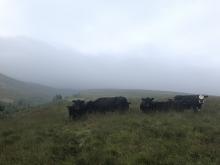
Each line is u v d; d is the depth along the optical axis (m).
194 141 16.16
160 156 14.08
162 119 21.30
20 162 13.69
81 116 24.06
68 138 17.38
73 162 13.70
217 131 18.14
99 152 14.52
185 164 13.20
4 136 19.39
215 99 34.66
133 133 17.33
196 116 22.81
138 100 35.19
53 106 34.62
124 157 13.90
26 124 22.72
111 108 25.64
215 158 13.98
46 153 14.79
